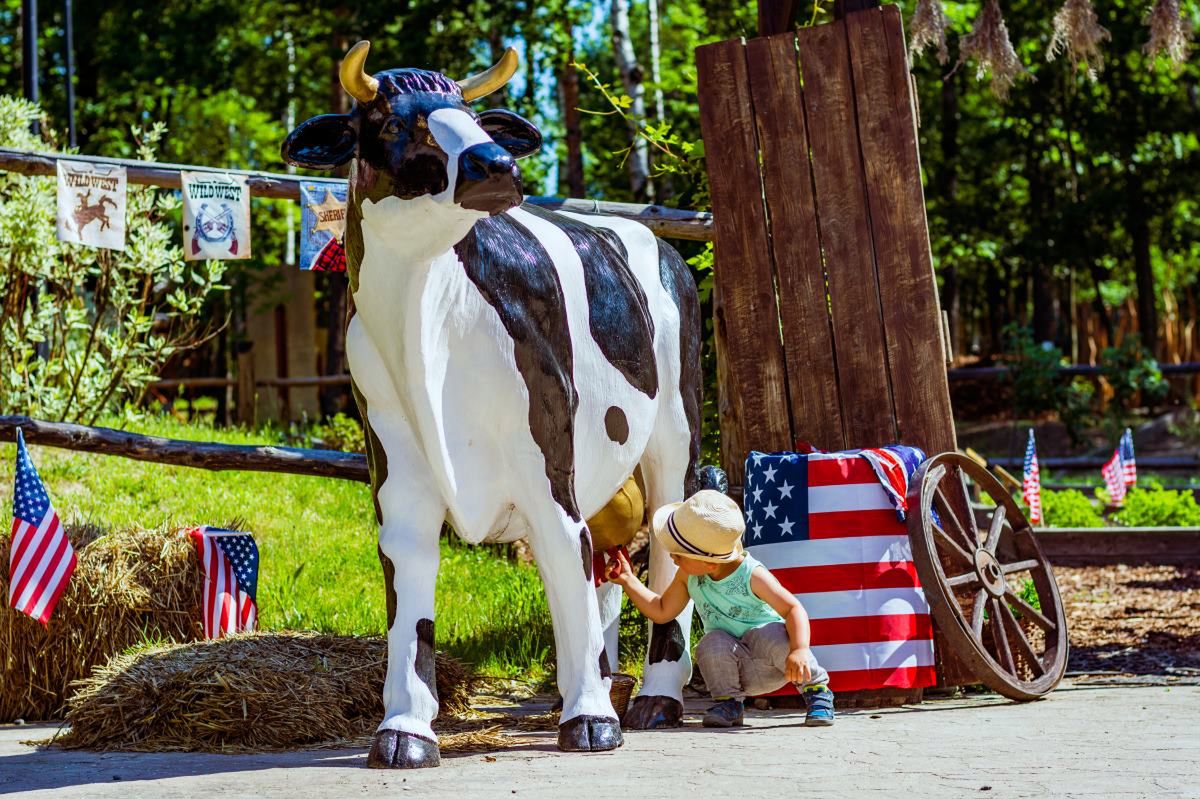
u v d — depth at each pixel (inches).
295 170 1093.8
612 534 233.1
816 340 269.9
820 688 211.0
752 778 163.8
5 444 411.5
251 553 260.5
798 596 234.7
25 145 441.1
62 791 166.9
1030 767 167.3
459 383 188.2
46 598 237.0
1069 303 1382.9
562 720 192.7
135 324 452.4
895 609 235.1
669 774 167.6
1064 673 258.4
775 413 270.7
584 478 208.5
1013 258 1246.3
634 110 690.8
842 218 269.7
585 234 217.2
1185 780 157.6
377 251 181.5
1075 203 1135.0
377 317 185.0
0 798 163.9
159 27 920.9
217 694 204.2
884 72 269.1
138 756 195.3
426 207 173.2
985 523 472.1
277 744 201.3
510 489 194.2
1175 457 813.2
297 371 762.8
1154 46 334.0
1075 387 914.1
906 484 241.3
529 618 317.7
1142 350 907.4
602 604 236.7
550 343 194.1
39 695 247.9
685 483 238.2
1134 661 287.4
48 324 453.1
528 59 824.9
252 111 1103.0
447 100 177.5
